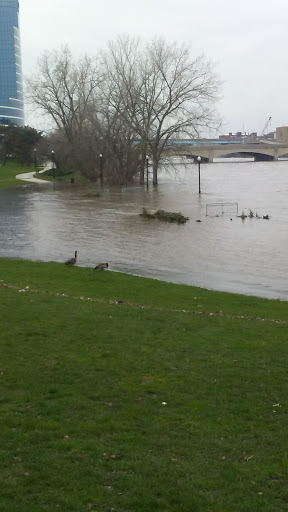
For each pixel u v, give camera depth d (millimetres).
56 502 5879
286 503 6129
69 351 10969
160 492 6211
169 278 21891
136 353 11117
